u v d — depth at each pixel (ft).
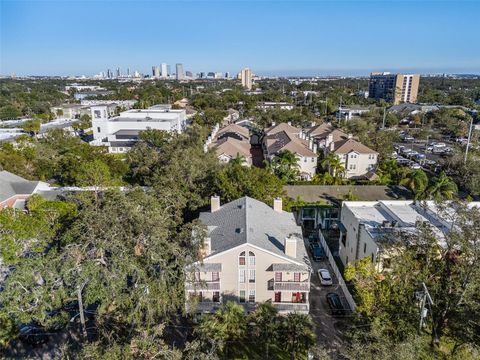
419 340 74.74
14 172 214.48
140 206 110.93
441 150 326.03
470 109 508.94
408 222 125.18
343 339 99.91
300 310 104.47
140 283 92.12
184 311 100.27
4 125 401.90
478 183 212.43
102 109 335.26
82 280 93.97
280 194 159.33
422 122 450.71
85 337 96.48
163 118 368.89
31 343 98.32
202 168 170.91
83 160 219.20
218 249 105.70
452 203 103.71
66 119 469.98
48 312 105.09
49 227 132.67
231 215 125.80
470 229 88.07
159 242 95.30
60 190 183.21
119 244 91.40
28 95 645.10
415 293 90.53
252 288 106.93
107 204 107.86
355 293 109.19
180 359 74.49
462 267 87.61
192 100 609.83
